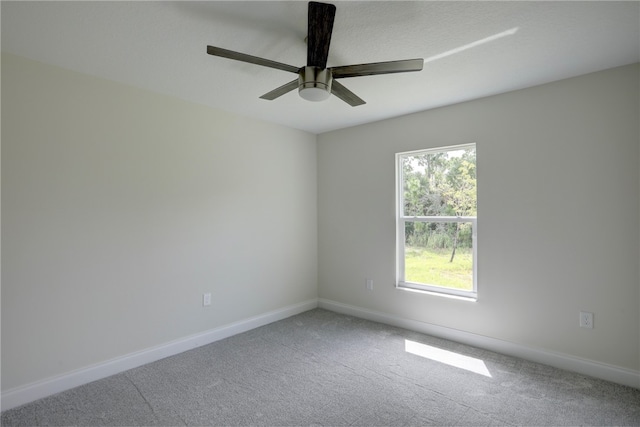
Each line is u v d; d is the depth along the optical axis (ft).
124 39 6.52
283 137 12.87
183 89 9.11
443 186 10.98
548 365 8.78
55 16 5.72
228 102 10.16
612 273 7.95
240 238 11.39
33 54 7.09
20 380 7.10
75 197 7.87
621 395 7.37
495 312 9.68
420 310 11.24
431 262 11.25
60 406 7.04
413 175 11.68
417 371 8.54
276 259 12.59
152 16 5.75
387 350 9.81
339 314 13.25
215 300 10.65
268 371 8.57
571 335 8.50
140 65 7.64
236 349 9.93
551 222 8.75
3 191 6.92
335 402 7.20
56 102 7.61
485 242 9.84
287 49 6.93
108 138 8.39
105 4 5.41
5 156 6.94
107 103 8.39
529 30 6.23
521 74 8.21
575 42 6.68
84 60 7.38
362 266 12.78
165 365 8.91
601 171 8.07
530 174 9.05
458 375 8.32
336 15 5.70
